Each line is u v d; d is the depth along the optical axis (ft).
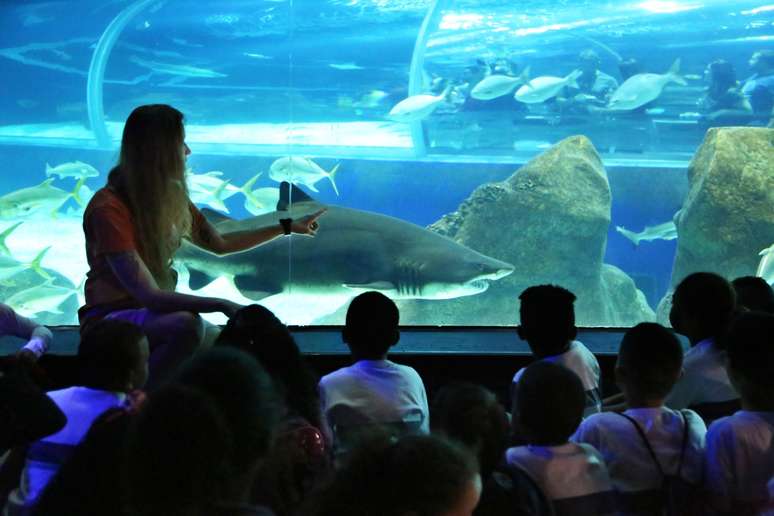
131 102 102.37
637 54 81.56
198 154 99.96
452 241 35.17
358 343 11.96
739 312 12.89
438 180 97.96
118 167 12.57
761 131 43.32
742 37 78.89
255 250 33.76
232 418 6.00
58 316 54.29
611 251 82.99
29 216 73.41
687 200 43.24
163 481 5.27
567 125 82.17
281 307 50.75
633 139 78.69
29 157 108.58
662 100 77.46
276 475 7.98
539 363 9.43
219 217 28.25
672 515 10.11
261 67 96.02
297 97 97.50
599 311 46.47
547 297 12.59
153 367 11.82
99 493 6.97
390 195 99.86
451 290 33.45
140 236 12.23
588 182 47.62
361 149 96.84
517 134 85.61
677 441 10.23
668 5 79.66
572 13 80.74
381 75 93.71
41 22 93.09
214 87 98.68
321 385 11.74
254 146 99.60
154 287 11.77
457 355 16.43
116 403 9.48
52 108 106.52
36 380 12.30
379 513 5.43
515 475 9.01
